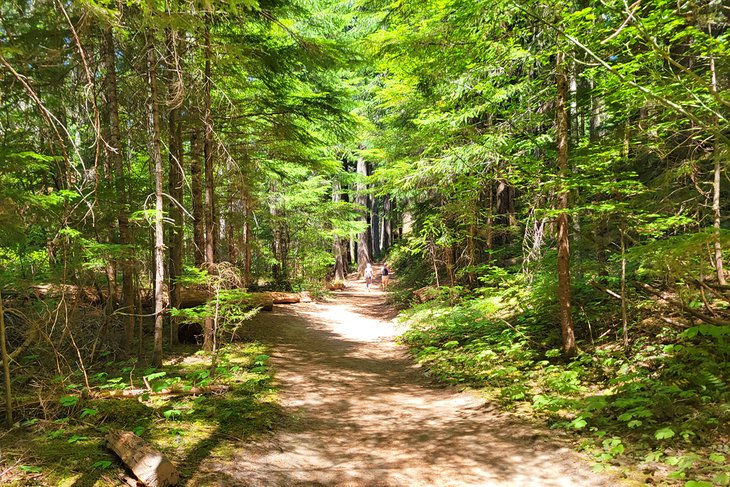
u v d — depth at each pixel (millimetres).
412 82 11484
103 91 7652
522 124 8336
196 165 10008
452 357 8750
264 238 19938
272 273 20000
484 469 4270
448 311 12312
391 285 23766
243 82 9352
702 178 8359
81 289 6883
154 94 7305
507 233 13578
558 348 7844
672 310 7094
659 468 3725
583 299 8617
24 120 6879
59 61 6211
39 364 6641
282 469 4309
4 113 6758
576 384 5957
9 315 7188
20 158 5480
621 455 4047
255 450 4594
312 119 10828
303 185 18328
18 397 5184
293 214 18969
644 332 6961
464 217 11547
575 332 8188
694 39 5965
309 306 17344
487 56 7789
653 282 8172
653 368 5762
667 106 3623
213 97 10406
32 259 7871
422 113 9938
